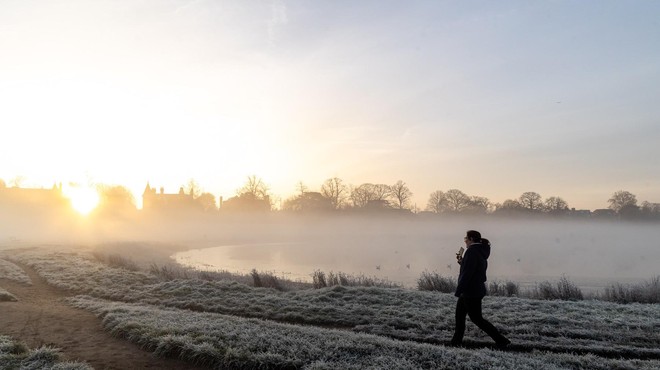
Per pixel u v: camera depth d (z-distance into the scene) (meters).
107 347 9.09
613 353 8.97
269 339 8.87
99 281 18.44
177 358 8.40
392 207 136.38
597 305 13.38
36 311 12.53
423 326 10.96
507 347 9.31
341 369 7.31
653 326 10.79
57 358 8.09
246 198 132.12
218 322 10.38
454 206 146.38
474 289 9.32
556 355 8.49
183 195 136.25
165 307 13.71
